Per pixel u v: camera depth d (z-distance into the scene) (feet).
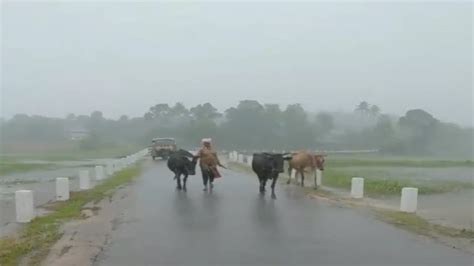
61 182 63.10
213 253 32.42
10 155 243.40
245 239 36.81
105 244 35.55
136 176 96.17
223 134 316.81
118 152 270.46
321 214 49.52
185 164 71.10
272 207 53.83
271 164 63.21
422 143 294.87
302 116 305.12
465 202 67.10
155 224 43.11
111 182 84.28
